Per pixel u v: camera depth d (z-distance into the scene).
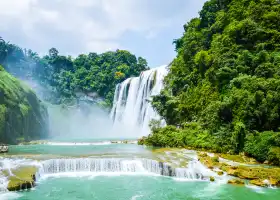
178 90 44.31
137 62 101.25
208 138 29.97
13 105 41.59
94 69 92.81
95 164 23.48
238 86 30.97
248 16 39.53
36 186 19.33
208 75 36.91
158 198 17.33
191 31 52.56
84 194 17.92
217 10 49.16
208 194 17.86
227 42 37.62
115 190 18.73
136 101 60.75
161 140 34.53
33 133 47.31
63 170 23.19
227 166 22.30
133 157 24.91
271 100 26.56
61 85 87.06
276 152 23.09
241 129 26.47
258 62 32.03
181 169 21.89
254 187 18.95
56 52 98.19
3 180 18.94
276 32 35.12
